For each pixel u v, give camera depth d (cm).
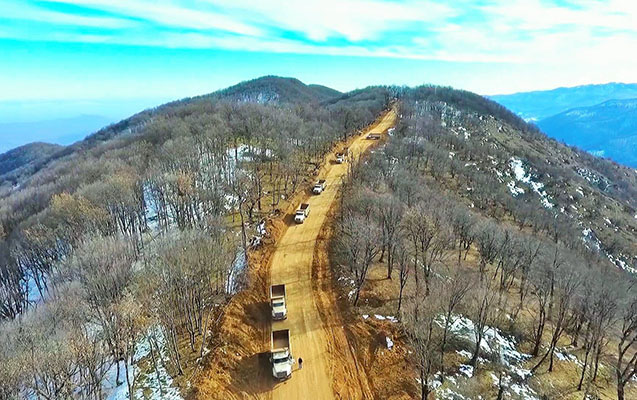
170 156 9475
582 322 5397
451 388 4484
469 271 6372
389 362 4800
